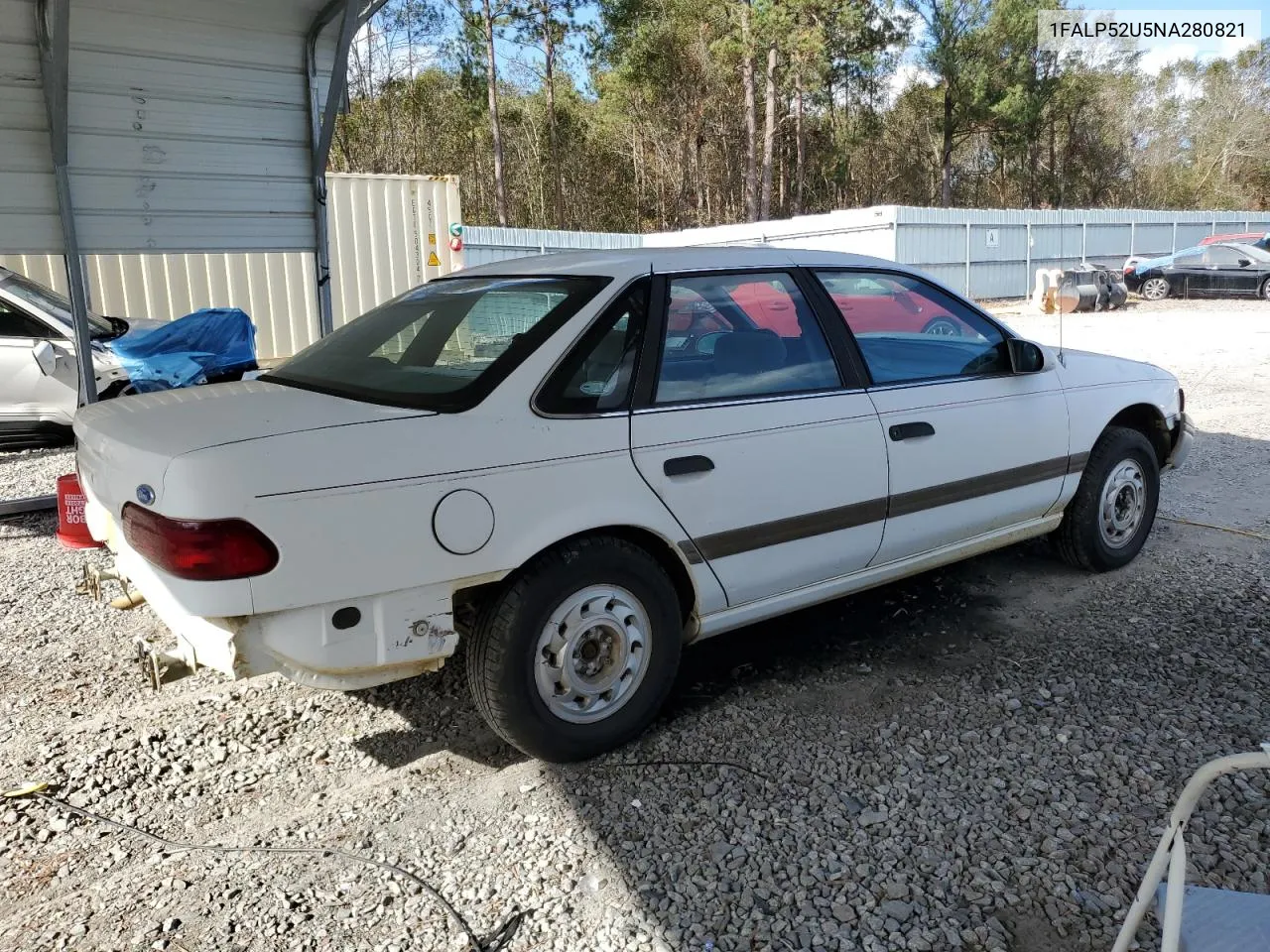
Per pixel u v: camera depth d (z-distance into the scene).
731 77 44.44
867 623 4.32
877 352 3.88
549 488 2.93
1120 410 4.70
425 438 2.77
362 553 2.65
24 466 7.81
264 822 2.91
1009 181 59.00
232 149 5.90
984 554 5.20
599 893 2.54
